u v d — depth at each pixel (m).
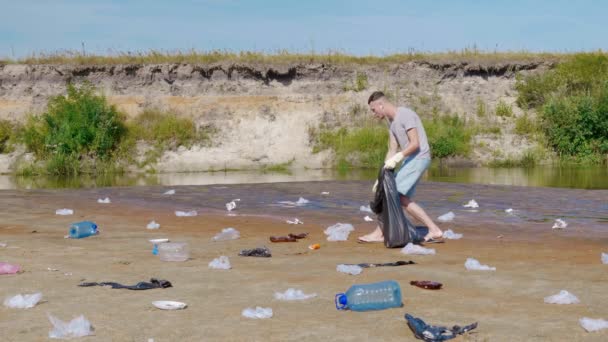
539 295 5.61
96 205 13.21
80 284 6.05
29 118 27.97
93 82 30.44
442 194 14.81
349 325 4.73
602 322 4.59
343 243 8.70
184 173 24.86
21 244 8.45
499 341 4.32
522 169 24.47
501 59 32.22
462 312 5.07
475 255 7.70
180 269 6.82
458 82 31.66
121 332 4.56
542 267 6.90
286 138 28.20
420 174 8.73
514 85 31.66
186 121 28.39
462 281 6.18
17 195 15.09
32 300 5.32
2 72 30.30
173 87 30.45
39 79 30.36
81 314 5.02
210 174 24.14
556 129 27.89
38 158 26.28
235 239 8.99
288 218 11.23
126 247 8.26
